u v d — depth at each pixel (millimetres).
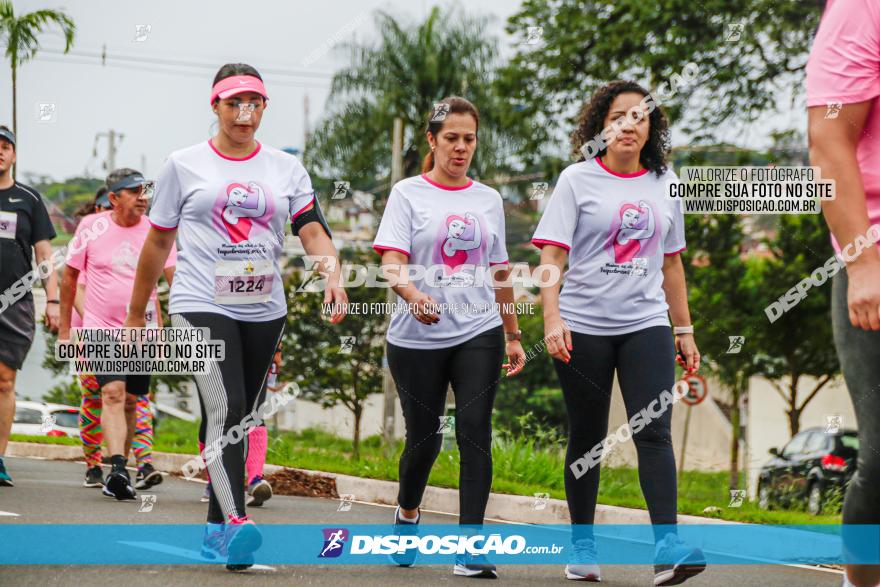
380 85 18969
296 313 13305
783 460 13203
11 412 7000
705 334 16969
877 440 2883
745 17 17031
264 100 4473
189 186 4418
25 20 9016
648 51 17453
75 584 3867
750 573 5086
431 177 4789
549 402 19906
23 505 6066
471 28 19656
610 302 4574
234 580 4035
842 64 2781
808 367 17453
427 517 6902
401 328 4723
